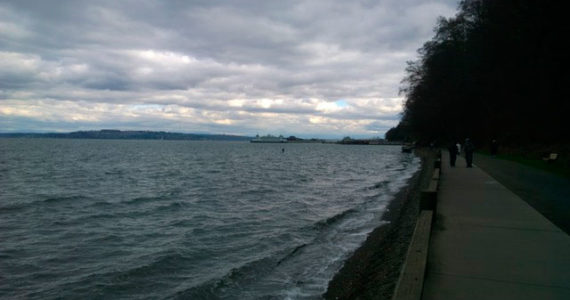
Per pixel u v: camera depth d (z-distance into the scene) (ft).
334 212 59.31
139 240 43.60
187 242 42.19
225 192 86.69
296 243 40.68
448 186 50.72
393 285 23.13
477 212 33.06
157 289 29.09
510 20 94.94
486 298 15.98
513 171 71.92
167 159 248.32
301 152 421.59
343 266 32.30
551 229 27.04
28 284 30.35
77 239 44.11
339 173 145.18
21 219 55.77
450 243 23.70
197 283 29.81
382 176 129.70
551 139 111.86
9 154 274.16
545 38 82.07
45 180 114.62
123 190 91.50
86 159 232.53
